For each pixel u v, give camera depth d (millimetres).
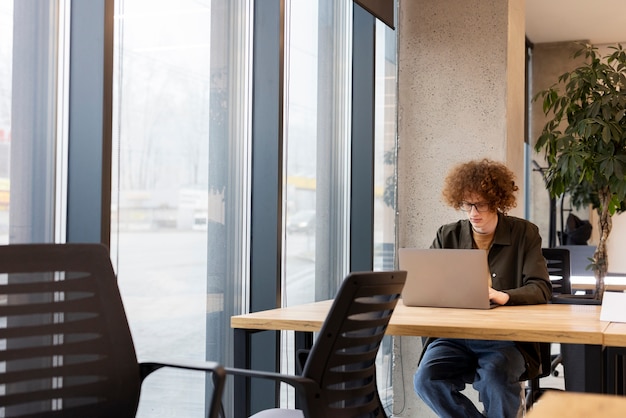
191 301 3258
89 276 1988
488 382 3111
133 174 2893
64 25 2537
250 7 3666
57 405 1882
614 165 4402
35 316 1857
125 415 2010
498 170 3361
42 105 2473
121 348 2020
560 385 6281
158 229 3041
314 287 4355
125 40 2846
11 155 2361
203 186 3328
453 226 3518
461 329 2559
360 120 4805
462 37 5086
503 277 3367
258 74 3678
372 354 2387
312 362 2160
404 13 5238
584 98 4703
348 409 2264
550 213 9219
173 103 3121
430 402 3170
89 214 2516
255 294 3680
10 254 1821
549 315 2873
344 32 4711
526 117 9859
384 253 5117
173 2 3109
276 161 3648
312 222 4312
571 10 8438
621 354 2455
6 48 2340
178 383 3182
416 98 5199
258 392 3709
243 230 3639
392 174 5227
